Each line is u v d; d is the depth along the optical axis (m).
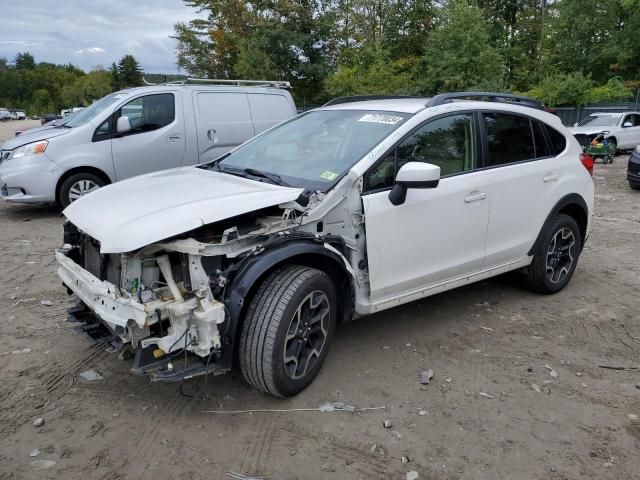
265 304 3.14
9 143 8.43
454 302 5.08
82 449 2.96
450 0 25.00
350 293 3.63
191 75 28.52
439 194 4.00
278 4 25.94
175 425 3.19
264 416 3.28
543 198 4.88
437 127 4.14
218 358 3.06
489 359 4.03
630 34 30.64
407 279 3.94
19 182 8.01
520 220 4.71
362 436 3.11
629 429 3.23
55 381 3.62
